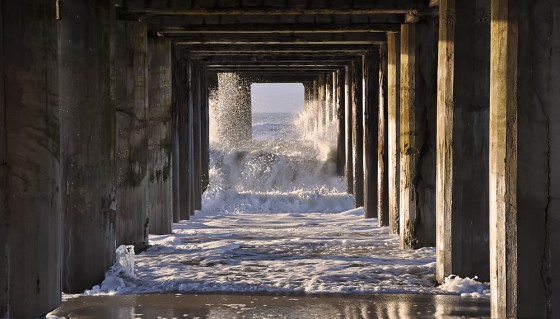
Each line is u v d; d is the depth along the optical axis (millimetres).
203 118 54375
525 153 15250
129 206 28797
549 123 15148
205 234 35938
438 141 22281
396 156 34062
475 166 21859
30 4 15273
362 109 47812
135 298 19781
